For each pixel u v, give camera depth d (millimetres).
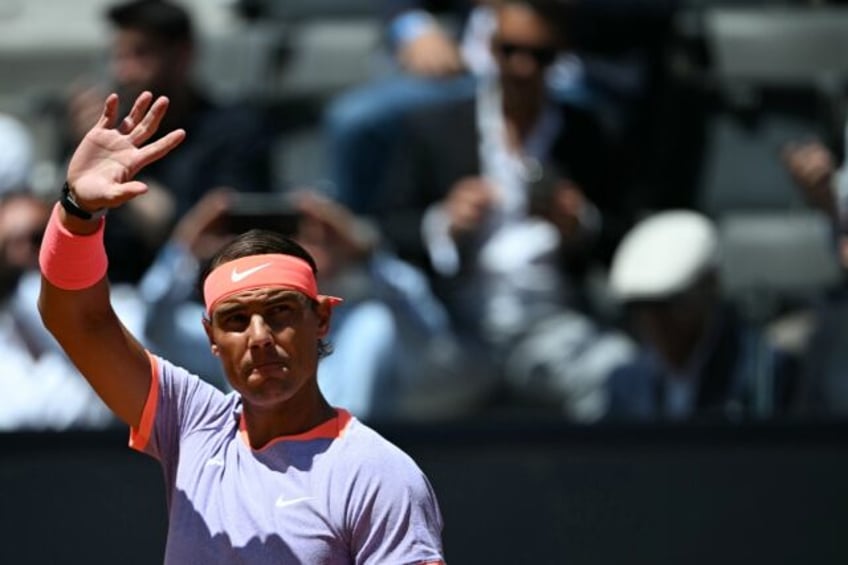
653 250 19406
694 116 23422
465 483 18594
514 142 21438
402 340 19016
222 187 21125
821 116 23406
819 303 19312
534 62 21250
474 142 21453
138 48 21453
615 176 22031
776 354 19094
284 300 9406
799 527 18562
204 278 9789
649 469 18578
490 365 19219
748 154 23266
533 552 18438
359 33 25281
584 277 20578
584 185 21766
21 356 19234
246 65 24609
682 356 19125
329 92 24047
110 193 9375
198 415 10078
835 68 24500
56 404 19094
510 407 19156
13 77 25391
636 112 23172
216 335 9508
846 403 18984
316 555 9320
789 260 20562
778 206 22953
